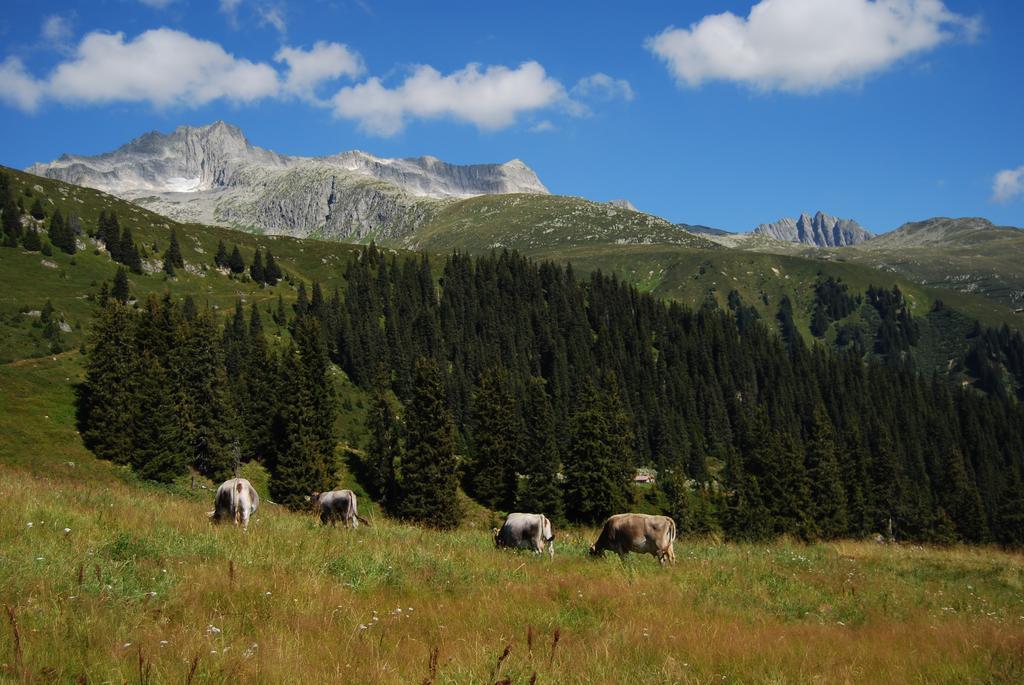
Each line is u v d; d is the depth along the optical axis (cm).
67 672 766
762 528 8494
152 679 764
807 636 1271
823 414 10638
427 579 1480
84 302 10850
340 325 13225
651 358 17738
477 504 8500
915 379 19900
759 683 969
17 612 893
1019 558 2756
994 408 18062
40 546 1241
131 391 6656
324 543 1722
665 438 13075
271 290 16112
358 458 9050
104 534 1455
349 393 11750
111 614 961
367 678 830
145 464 6412
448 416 7719
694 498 10606
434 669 827
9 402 6650
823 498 9531
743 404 16425
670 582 1639
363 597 1293
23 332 8825
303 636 990
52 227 12825
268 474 8100
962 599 1862
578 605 1342
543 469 7981
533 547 2055
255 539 1658
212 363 8019
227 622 1020
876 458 11194
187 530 1703
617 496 7794
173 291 13525
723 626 1262
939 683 1058
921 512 10525
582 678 886
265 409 8612
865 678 1046
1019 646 1259
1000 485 13412
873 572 2238
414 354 13838
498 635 1076
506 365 15325
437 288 19862
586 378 8625
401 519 7550
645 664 990
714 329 19962
